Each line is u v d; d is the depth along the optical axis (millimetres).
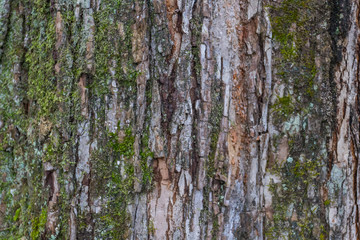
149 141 1488
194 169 1506
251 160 1577
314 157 1627
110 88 1502
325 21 1647
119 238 1495
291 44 1614
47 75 1604
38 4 1688
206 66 1509
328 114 1642
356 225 1692
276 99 1606
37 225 1588
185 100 1492
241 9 1561
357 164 1704
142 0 1480
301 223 1605
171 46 1492
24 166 1776
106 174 1502
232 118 1559
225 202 1529
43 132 1584
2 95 1904
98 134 1509
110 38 1503
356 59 1699
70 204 1510
